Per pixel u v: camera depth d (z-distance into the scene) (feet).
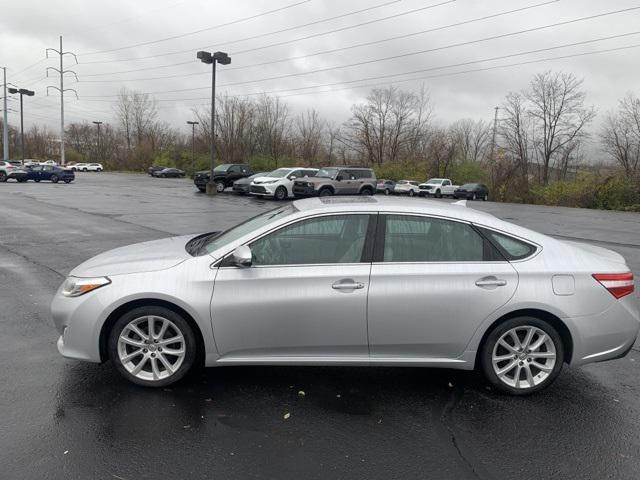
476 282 12.16
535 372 12.73
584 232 53.78
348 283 12.08
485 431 10.94
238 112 203.41
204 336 12.17
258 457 9.77
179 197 86.79
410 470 9.47
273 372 13.70
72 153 353.10
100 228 42.60
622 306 12.57
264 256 12.42
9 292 21.16
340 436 10.61
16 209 57.93
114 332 12.35
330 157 207.72
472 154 268.62
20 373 13.23
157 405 11.72
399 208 12.79
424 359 12.46
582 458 10.01
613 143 167.94
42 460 9.48
